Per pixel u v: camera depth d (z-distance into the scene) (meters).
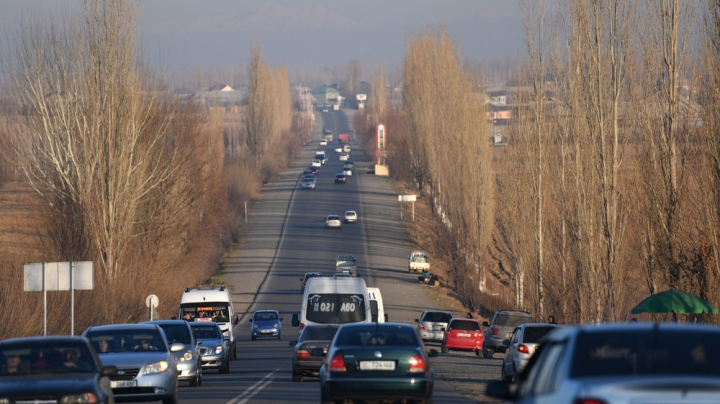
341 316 105.25
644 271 119.00
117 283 154.50
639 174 117.44
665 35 109.25
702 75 101.38
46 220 150.75
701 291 100.00
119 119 164.00
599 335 25.11
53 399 44.53
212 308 135.50
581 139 132.62
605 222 127.81
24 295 108.00
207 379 97.56
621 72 129.12
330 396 53.62
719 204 98.19
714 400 21.09
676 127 107.00
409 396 53.31
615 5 129.38
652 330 25.28
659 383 21.55
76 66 165.75
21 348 49.91
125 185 162.75
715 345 24.61
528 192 177.62
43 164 159.88
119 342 68.12
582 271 129.62
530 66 179.75
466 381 93.81
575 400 21.80
